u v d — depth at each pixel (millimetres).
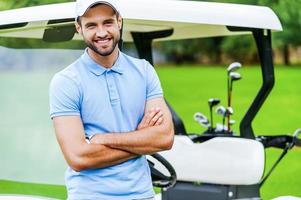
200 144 5176
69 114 3574
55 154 4250
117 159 3561
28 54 4355
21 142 4262
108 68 3629
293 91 21016
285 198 5188
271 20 5137
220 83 24016
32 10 4367
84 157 3523
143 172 3674
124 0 4586
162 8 4684
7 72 4324
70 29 4332
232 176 5074
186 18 4773
